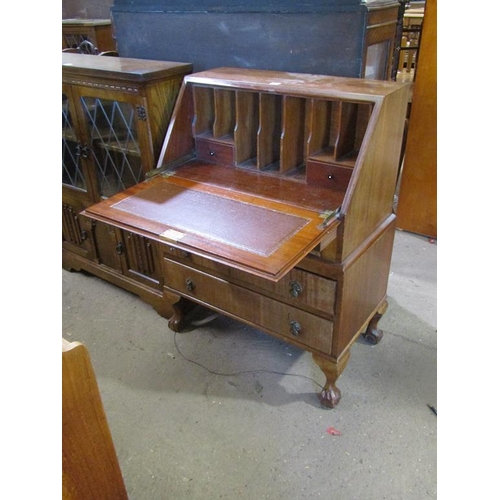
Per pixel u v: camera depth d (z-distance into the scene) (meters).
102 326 2.11
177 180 1.58
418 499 1.34
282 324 1.58
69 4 3.70
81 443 0.86
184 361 1.89
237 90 1.52
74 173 2.17
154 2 1.93
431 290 2.26
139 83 1.64
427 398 1.67
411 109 2.45
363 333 1.94
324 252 1.37
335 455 1.48
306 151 1.50
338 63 1.61
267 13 1.67
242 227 1.27
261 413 1.64
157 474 1.45
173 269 1.80
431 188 2.57
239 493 1.38
